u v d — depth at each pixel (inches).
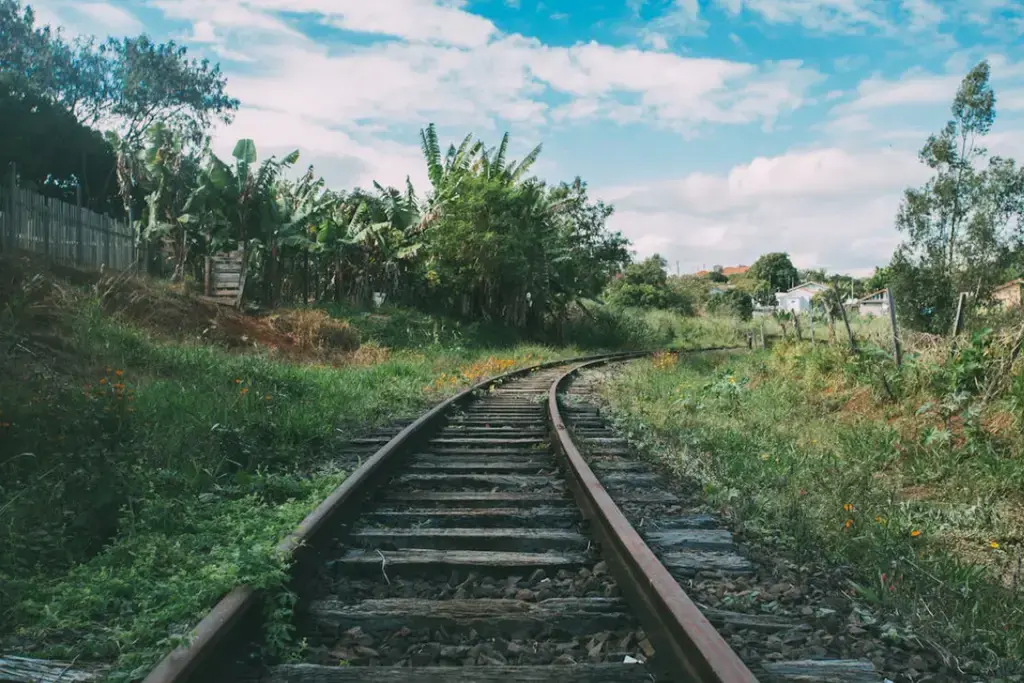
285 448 260.5
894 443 277.9
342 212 1085.1
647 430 327.9
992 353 312.8
